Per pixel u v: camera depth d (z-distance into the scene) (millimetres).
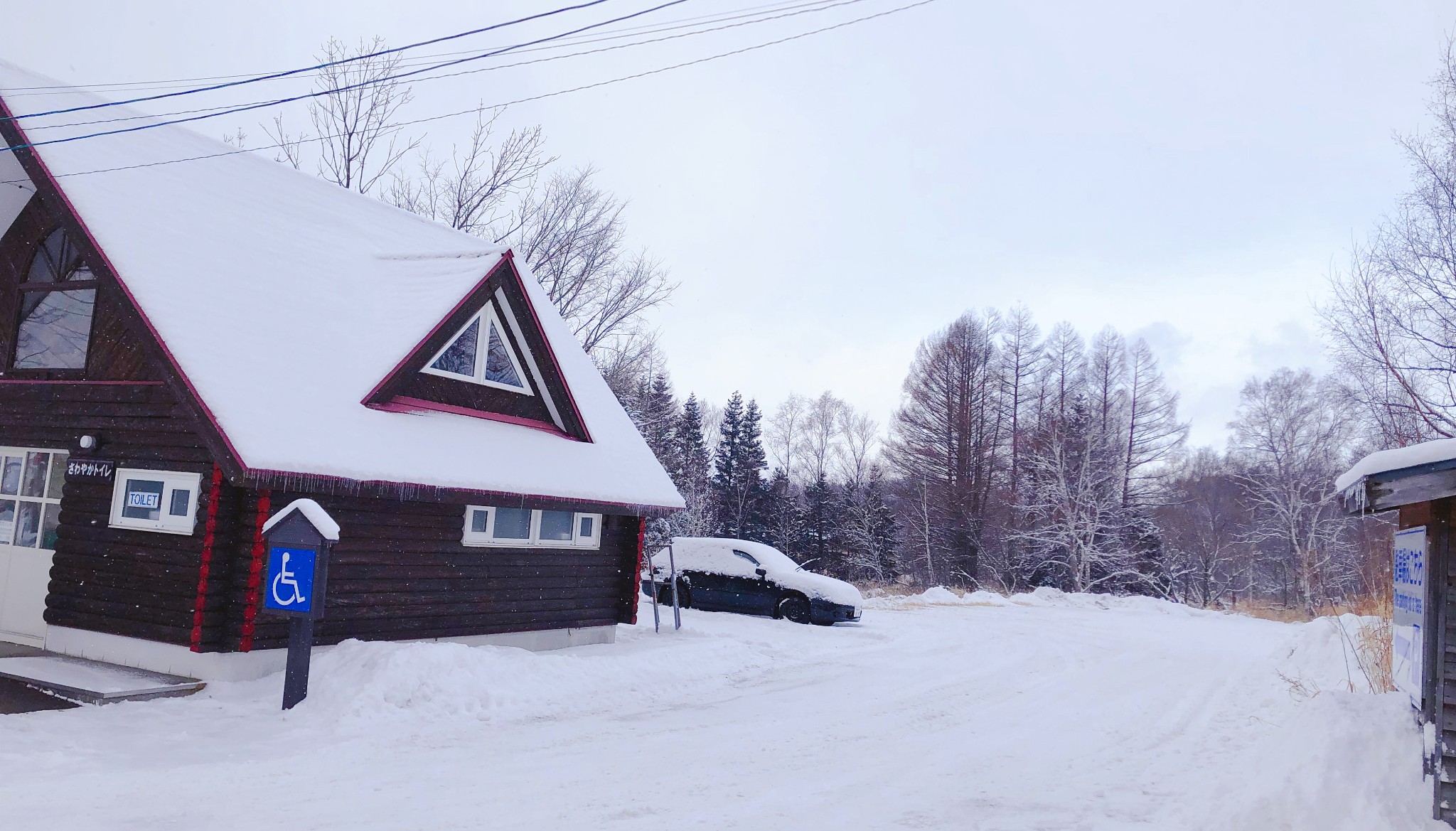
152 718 8617
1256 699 12867
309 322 12391
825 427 67625
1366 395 19469
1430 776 6043
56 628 11188
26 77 11742
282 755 7648
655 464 17500
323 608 9352
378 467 10953
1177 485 53594
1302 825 5910
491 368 14656
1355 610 15648
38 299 12164
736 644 15703
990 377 50531
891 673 14406
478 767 7680
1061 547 43875
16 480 12141
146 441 10867
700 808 6723
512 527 14188
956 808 6969
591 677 11883
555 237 31703
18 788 6223
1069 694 12977
